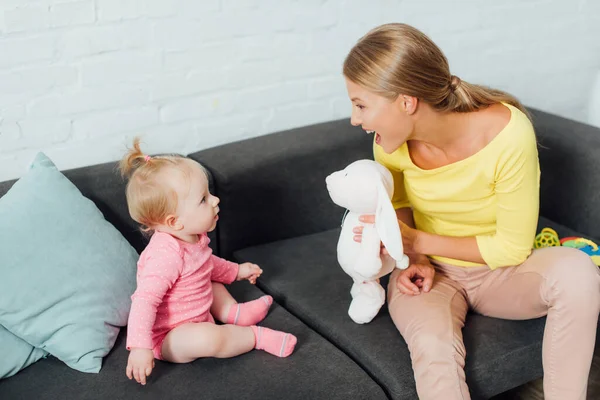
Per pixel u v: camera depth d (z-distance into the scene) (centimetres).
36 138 195
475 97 158
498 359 160
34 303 156
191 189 160
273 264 199
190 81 213
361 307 171
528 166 157
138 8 197
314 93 237
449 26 253
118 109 204
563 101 289
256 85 225
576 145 218
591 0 277
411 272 172
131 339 148
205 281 166
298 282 190
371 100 150
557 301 156
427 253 169
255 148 211
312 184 214
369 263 162
